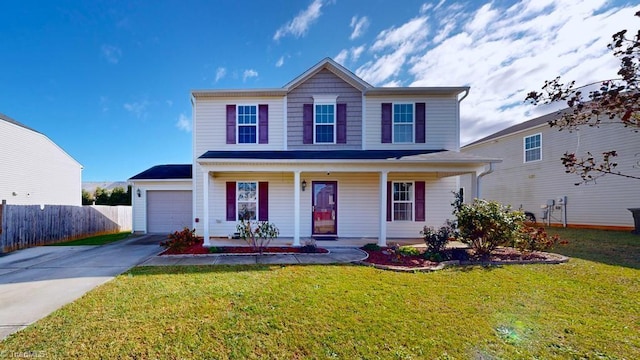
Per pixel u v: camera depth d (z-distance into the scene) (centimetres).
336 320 361
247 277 544
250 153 983
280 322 355
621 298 434
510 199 1678
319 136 1044
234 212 1029
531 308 399
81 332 329
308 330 336
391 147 1039
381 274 570
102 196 2219
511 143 1680
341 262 670
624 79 237
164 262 672
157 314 376
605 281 514
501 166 1747
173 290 468
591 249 793
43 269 621
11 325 348
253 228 1021
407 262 662
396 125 1048
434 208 1038
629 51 236
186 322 354
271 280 524
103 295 446
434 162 851
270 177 1038
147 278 538
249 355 288
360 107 1047
